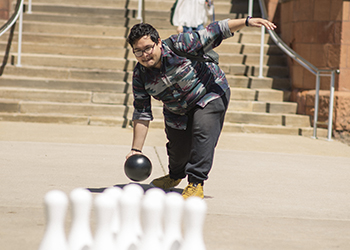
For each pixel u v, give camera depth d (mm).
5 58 21844
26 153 13672
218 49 24188
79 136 17000
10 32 23156
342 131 19844
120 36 24422
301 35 22031
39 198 9312
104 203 5398
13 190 9812
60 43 23312
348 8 19906
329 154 16266
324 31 20469
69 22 24672
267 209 9297
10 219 7949
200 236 5430
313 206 9703
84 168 12211
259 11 26828
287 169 13359
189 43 8578
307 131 19953
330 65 20203
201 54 8820
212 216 8609
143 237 5461
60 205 5406
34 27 23797
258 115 20391
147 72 8812
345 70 19938
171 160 10148
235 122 20344
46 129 17953
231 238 7461
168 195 5594
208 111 9086
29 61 21984
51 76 21422
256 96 21656
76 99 20453
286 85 22688
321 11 20609
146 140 16922
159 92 9000
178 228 5555
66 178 11055
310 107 20703
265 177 12211
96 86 21031
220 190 10641
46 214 5484
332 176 12734
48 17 24500
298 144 17844
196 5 20344
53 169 11906
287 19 23922
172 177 10336
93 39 23484
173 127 9578
